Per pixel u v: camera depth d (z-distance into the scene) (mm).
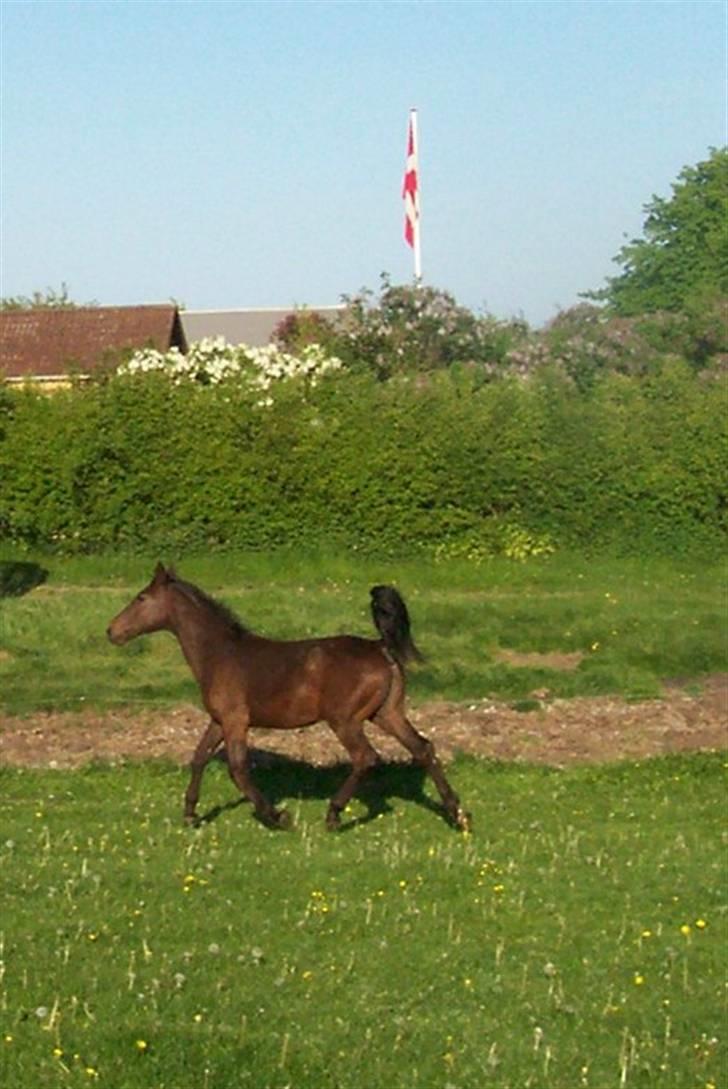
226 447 34719
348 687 15023
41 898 12578
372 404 35156
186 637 15352
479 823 15484
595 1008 10438
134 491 34750
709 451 34906
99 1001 10273
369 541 34906
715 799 16672
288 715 15109
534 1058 9547
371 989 10648
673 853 14391
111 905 12453
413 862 13891
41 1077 9086
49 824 15250
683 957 11516
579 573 34219
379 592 15219
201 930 11875
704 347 52062
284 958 11250
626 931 12125
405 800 16516
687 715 21219
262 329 73688
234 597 31172
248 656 15148
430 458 34750
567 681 23234
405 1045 9688
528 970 11156
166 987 10562
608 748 19438
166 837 14766
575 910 12625
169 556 34812
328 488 34812
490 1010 10359
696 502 35031
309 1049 9547
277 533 34906
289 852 14211
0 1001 10195
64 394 35281
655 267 67438
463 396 35438
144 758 18562
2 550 34812
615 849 14500
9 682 22938
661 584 33438
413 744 15195
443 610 28891
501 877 13469
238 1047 9523
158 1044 9531
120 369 36250
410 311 48219
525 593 32906
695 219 67375
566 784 17328
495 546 34938
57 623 27188
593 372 48062
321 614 28906
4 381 35500
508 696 22562
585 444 35000
